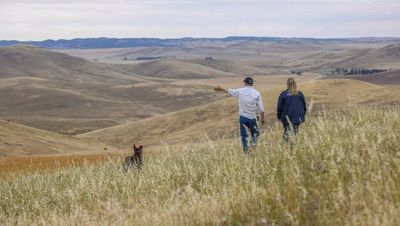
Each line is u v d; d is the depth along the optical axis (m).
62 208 10.88
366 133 9.15
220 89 12.19
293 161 7.85
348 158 7.46
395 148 8.11
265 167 8.75
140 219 7.72
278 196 6.33
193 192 8.84
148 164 12.70
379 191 6.10
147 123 89.44
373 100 68.56
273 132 12.22
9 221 10.67
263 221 5.92
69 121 183.62
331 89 73.88
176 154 13.41
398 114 10.94
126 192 10.59
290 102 11.37
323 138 8.84
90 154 30.41
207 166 10.98
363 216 5.59
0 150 47.53
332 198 6.28
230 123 75.94
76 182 13.30
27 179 14.71
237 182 8.45
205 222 6.68
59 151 51.25
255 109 12.02
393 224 5.20
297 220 5.77
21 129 57.59
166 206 8.30
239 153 11.04
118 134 90.62
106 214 9.15
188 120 84.12
